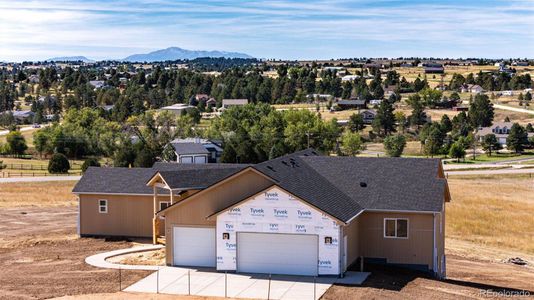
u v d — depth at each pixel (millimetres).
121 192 38469
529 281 30891
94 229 39375
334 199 29703
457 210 53906
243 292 25469
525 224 48625
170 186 33375
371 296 24656
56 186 68375
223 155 82812
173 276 28281
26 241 38062
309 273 28188
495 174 84750
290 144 105062
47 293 25234
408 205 30000
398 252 30328
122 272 29047
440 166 34156
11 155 114188
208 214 30141
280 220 28344
